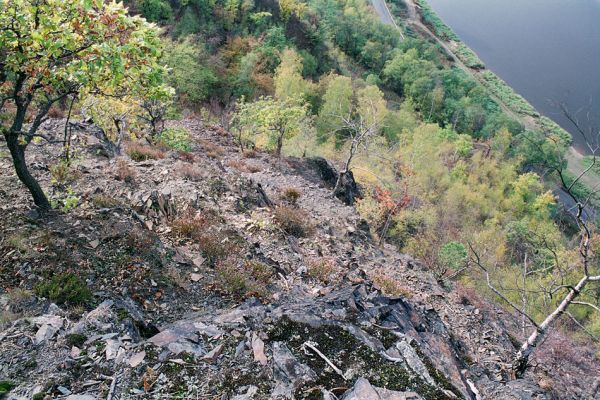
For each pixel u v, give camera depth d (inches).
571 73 3624.5
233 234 557.6
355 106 2213.3
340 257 677.3
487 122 3085.6
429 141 2208.4
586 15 4552.2
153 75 354.3
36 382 243.8
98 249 421.7
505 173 2637.8
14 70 327.9
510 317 836.0
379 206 1213.7
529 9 4719.5
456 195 2105.1
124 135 907.4
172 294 414.0
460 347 579.2
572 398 658.8
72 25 318.7
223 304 425.7
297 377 263.9
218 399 245.1
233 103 2041.1
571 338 943.0
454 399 275.1
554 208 2385.6
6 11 311.4
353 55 3688.5
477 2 4911.4
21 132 391.5
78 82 345.1
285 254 589.3
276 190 999.6
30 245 390.9
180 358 268.8
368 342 307.7
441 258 990.4
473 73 3695.9
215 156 1154.7
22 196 461.7
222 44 2534.5
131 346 278.1
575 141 2992.1
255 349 281.7
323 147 1809.8
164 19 2400.3
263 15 2866.6
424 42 3860.7
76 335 280.8
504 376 562.3
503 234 1803.6
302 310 341.1
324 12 3641.7
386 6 4512.8
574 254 1062.4
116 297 370.3
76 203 455.8
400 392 260.4
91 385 246.4
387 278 684.1
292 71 2154.3
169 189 608.4
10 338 271.9
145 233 467.8
